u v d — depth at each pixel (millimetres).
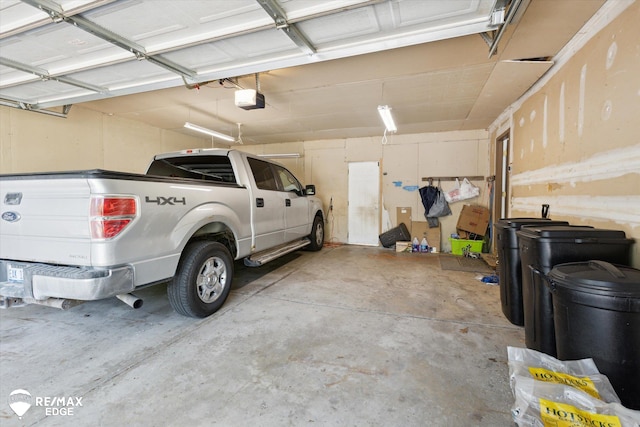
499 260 2928
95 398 1683
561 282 1577
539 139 3396
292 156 6859
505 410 1588
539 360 1575
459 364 2025
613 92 2102
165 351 2199
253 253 3738
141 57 2529
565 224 2588
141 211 2123
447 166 6332
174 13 1973
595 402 1284
